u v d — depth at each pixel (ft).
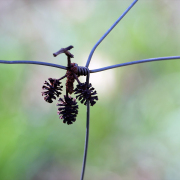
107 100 2.83
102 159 2.56
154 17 3.06
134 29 3.01
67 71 1.54
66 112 1.56
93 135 2.63
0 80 2.71
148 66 2.89
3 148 2.37
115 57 2.99
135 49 2.95
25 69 2.91
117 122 2.72
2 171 2.28
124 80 2.92
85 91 1.53
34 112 2.72
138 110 2.76
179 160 2.42
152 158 2.52
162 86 2.79
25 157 2.41
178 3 3.08
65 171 2.47
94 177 2.46
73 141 2.60
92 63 3.02
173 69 2.80
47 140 2.55
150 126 2.66
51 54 3.11
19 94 2.76
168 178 2.39
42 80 2.92
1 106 2.61
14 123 2.56
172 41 2.92
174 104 2.65
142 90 2.85
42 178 2.38
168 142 2.54
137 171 2.47
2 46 3.07
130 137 2.65
